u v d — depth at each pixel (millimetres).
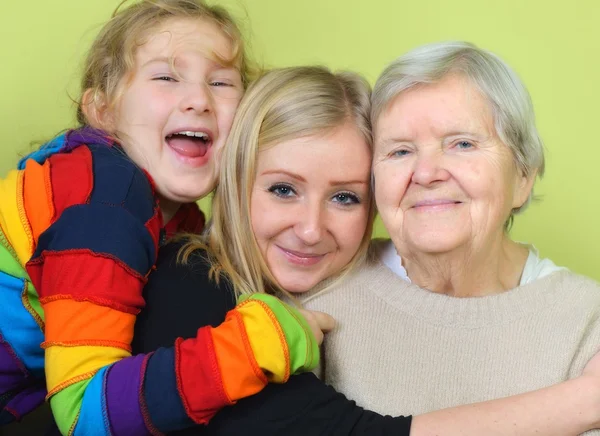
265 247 1193
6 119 1796
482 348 1047
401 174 1047
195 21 1370
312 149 1122
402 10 1857
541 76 1843
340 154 1131
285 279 1193
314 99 1142
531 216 1870
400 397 1066
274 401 979
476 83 1016
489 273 1100
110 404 947
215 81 1362
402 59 1053
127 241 1058
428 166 1011
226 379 930
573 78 1837
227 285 1141
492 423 953
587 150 1848
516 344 1038
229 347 942
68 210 1081
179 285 1107
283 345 958
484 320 1056
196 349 948
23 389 1256
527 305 1056
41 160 1262
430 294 1099
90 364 986
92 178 1136
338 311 1145
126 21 1391
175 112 1311
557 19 1827
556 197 1863
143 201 1146
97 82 1419
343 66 1877
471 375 1043
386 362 1087
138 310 1056
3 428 1492
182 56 1325
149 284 1107
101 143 1263
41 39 1789
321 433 966
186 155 1348
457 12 1850
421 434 958
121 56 1366
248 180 1167
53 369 994
